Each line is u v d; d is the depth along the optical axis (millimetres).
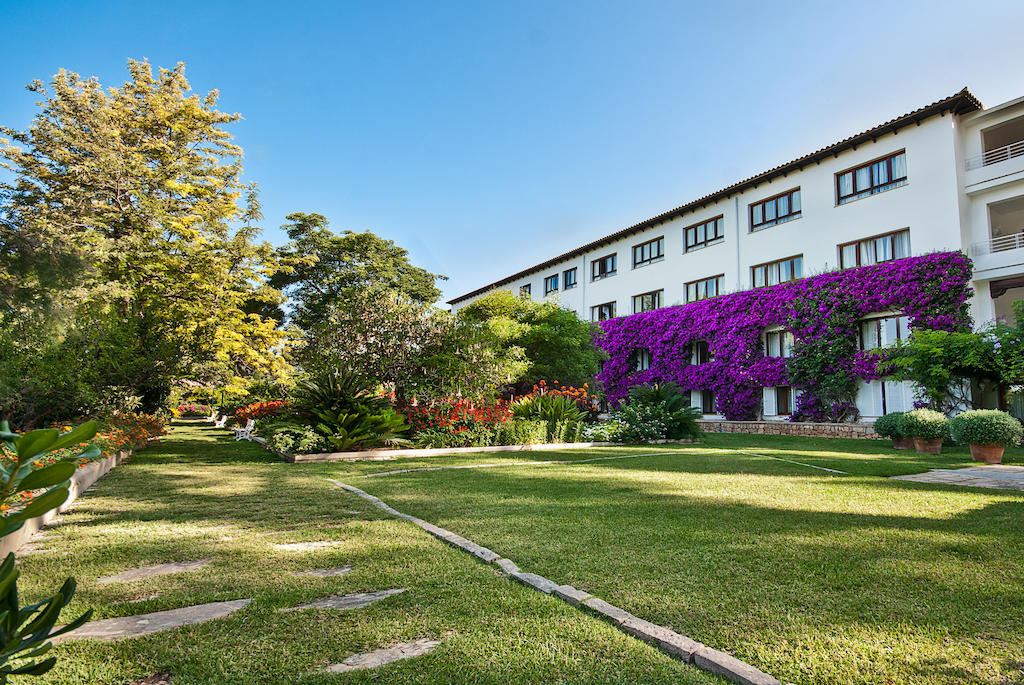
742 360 19734
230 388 16859
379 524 4250
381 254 37438
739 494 5656
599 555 3340
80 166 13789
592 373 22141
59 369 8242
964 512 4719
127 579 2928
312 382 9969
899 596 2643
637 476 7090
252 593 2697
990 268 14570
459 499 5363
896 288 15562
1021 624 2320
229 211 18188
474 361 11891
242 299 17828
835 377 16781
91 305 9898
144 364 10484
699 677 1891
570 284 30422
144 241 13984
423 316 11898
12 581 915
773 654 2035
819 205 18359
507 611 2451
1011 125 15234
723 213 21797
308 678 1847
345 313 11695
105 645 2092
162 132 17094
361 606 2516
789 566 3115
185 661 1970
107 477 6945
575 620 2354
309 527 4168
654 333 23516
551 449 11258
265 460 9008
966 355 12602
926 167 15672
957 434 9555
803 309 17859
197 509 4887
